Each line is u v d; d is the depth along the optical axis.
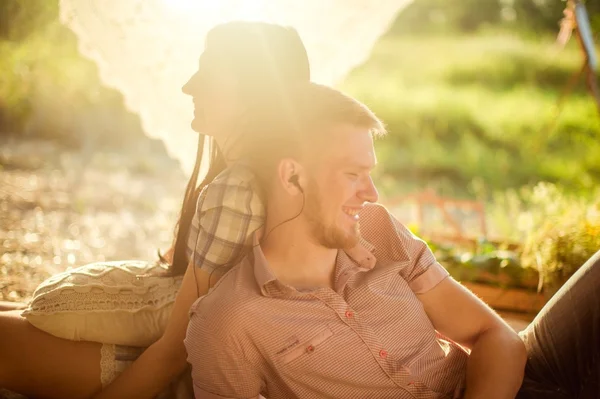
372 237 2.18
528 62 15.29
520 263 3.88
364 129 1.97
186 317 2.22
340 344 1.95
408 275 2.17
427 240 4.14
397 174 10.05
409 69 15.48
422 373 2.04
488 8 17.81
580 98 13.28
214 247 2.14
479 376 2.08
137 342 2.43
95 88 9.96
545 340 2.29
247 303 1.93
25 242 5.07
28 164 8.13
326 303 1.96
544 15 17.23
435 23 18.08
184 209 2.48
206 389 1.98
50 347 2.37
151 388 2.27
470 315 2.16
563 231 3.84
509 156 10.76
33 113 9.83
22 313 2.40
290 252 2.02
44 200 6.55
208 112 2.28
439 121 12.43
